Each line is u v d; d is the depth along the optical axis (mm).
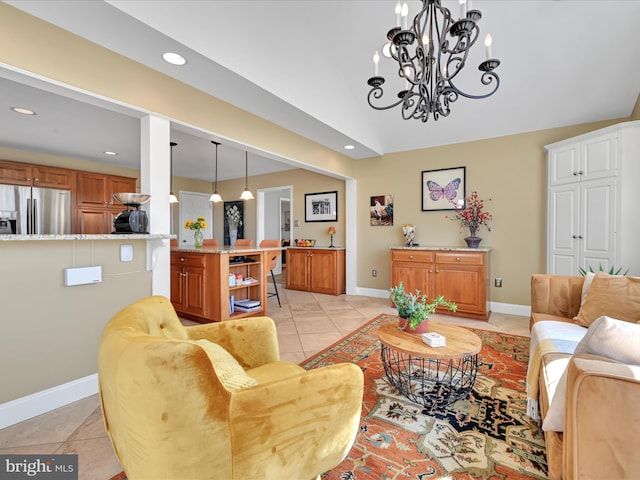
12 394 1713
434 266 4008
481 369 2383
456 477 1314
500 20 2789
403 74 1797
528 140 3910
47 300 1843
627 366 918
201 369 796
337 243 5723
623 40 2738
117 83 2143
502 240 4078
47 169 4773
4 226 4348
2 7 1661
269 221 8164
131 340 845
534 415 1660
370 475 1329
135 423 796
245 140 3168
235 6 2352
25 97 2863
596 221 3096
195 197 7367
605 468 878
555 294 2461
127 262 2238
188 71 2371
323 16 2904
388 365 2430
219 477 828
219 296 3348
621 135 2895
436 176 4559
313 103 3279
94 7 1680
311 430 994
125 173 5832
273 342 1627
